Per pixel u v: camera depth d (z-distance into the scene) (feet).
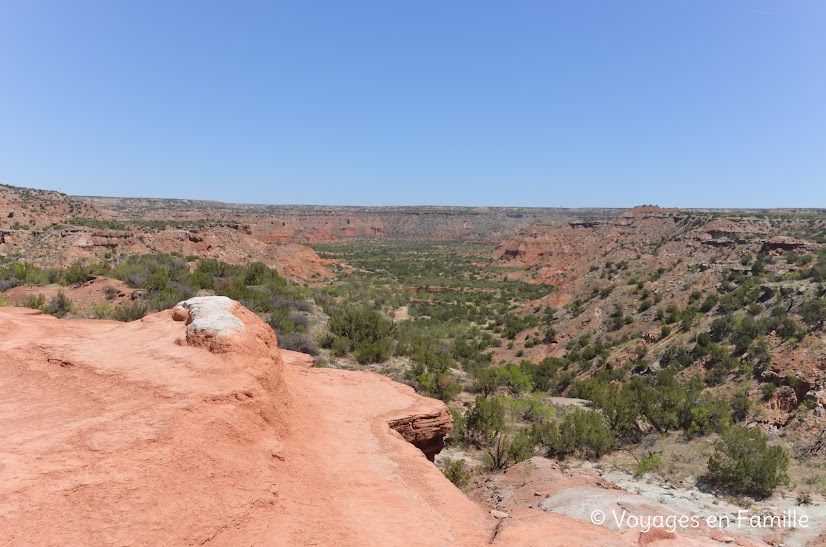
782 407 93.09
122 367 34.86
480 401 74.79
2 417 28.96
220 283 158.10
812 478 63.82
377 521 27.07
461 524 29.01
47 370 36.27
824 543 45.65
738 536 33.40
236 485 25.13
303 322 129.49
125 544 19.33
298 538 23.44
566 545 26.81
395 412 45.83
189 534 20.90
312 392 47.91
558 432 77.56
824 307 118.42
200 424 28.19
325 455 34.81
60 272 143.95
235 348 36.83
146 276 146.72
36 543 18.29
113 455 23.76
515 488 45.98
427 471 35.29
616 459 73.61
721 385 112.37
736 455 63.21
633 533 31.17
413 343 125.70
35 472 21.81
